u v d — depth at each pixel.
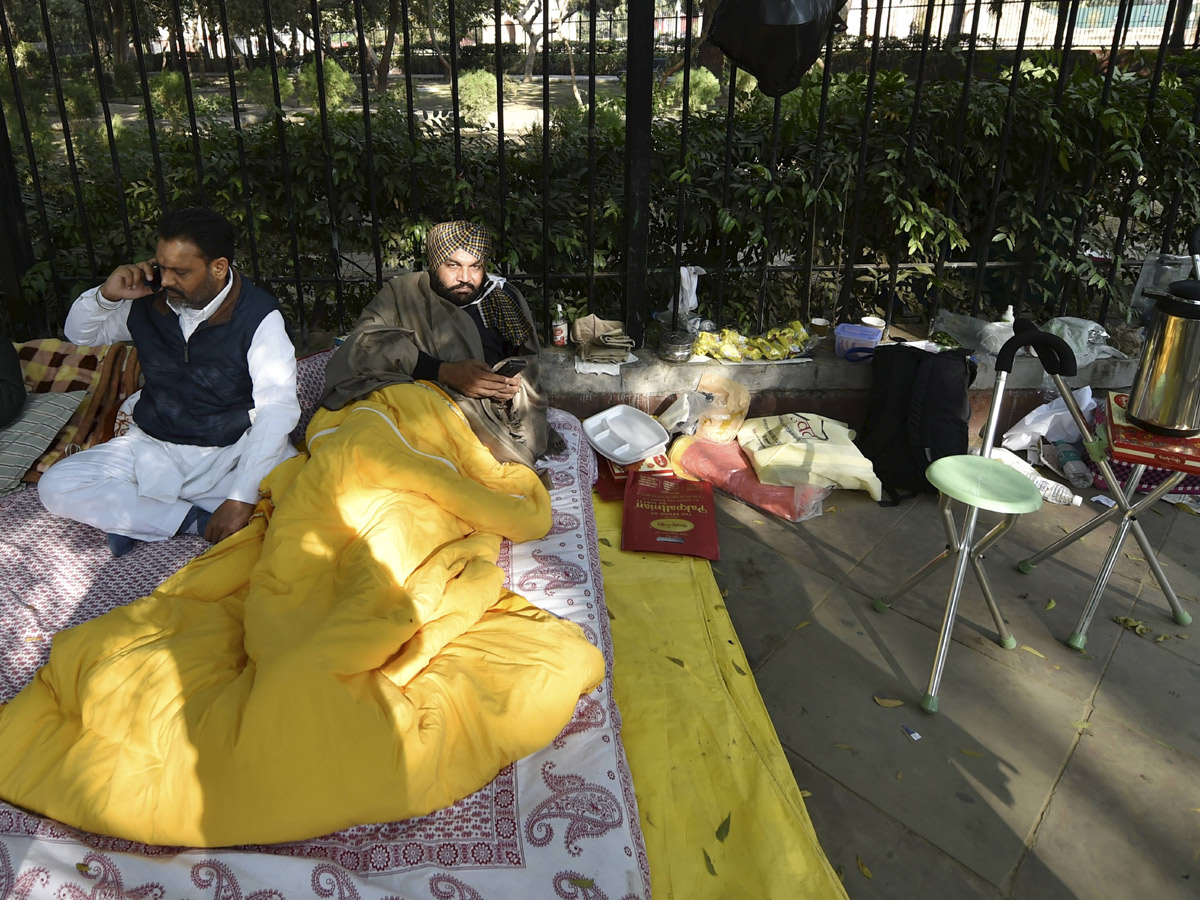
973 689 2.81
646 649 2.89
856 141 4.48
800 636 3.05
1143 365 2.72
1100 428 2.99
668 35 13.66
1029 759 2.54
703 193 4.36
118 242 4.42
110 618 2.23
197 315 2.82
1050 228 4.54
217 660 2.10
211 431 2.95
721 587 3.31
